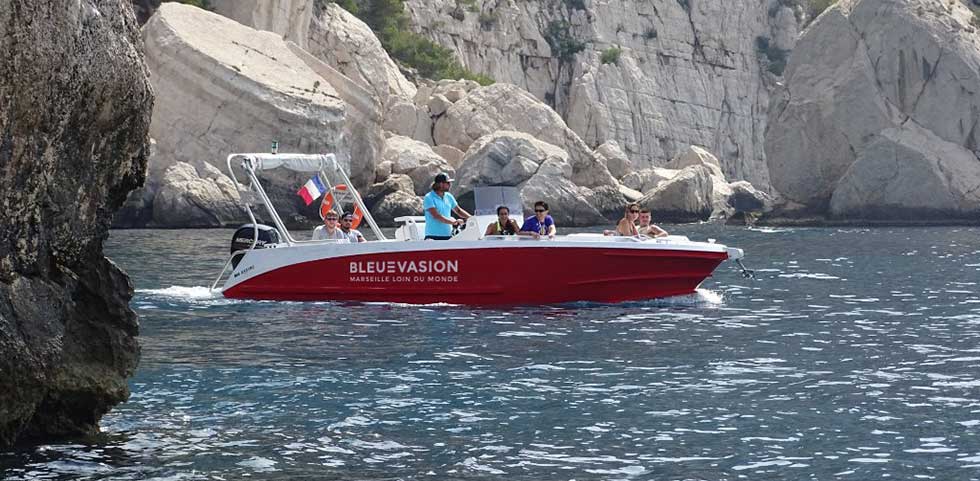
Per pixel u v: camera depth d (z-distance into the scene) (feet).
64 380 71.82
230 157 170.40
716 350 119.55
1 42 62.23
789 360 112.88
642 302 163.43
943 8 501.56
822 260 261.65
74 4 67.00
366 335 130.62
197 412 87.40
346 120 482.69
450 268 160.97
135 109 73.36
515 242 159.53
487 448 77.15
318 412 87.81
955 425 83.76
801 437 80.28
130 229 394.52
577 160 547.49
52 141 67.41
